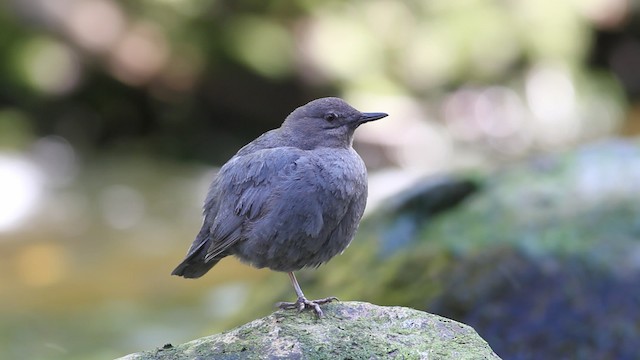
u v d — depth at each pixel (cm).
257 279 1234
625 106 2162
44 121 1794
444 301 736
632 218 784
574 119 2028
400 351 494
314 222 564
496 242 773
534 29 2045
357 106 1853
